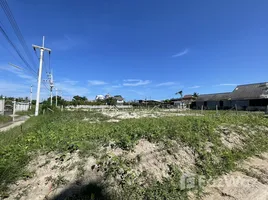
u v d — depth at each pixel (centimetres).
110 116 1945
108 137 595
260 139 930
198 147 648
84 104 6506
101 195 398
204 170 563
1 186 387
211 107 4931
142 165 496
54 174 431
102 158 479
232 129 923
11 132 1001
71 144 521
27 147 521
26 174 421
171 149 595
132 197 407
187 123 863
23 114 2773
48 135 622
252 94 4088
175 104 6100
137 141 580
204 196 462
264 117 1530
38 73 2506
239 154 720
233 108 3978
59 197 386
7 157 466
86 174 437
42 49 2506
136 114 2245
